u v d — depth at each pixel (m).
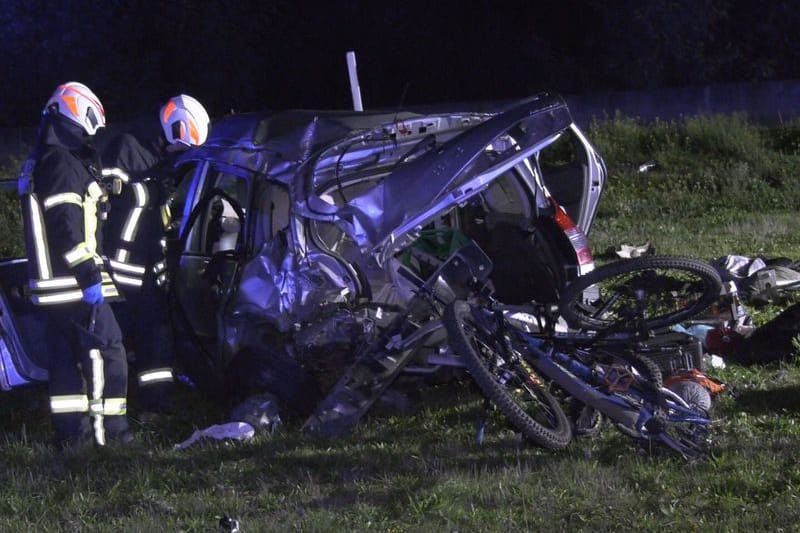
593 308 7.75
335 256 7.37
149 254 7.82
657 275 7.21
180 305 8.02
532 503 5.89
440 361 6.91
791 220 15.06
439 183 7.11
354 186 7.84
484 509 5.89
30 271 7.04
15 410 8.37
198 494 6.32
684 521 5.59
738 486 5.95
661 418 6.33
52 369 7.22
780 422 6.93
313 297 7.43
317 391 7.46
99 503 6.25
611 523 5.62
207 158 8.05
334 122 7.96
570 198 8.70
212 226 8.23
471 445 6.80
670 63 29.91
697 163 18.75
